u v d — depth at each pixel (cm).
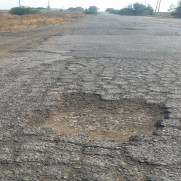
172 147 353
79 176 292
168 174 296
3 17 5506
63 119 446
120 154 336
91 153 338
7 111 478
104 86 638
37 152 340
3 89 614
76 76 740
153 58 1059
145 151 343
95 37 1959
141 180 286
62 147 353
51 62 945
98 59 1022
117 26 3441
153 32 2523
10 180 285
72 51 1226
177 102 526
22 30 2542
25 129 406
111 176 292
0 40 1698
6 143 363
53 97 556
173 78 728
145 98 550
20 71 800
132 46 1451
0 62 948
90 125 423
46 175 293
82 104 517
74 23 4159
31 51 1213
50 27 3086
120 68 858
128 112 477
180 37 2041
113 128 412
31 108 493
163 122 432
